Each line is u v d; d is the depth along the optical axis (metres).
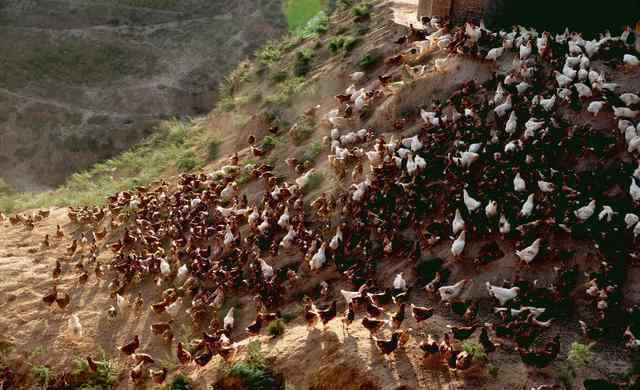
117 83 57.38
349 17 41.00
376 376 17.34
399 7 38.69
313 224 25.45
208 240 26.98
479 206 21.69
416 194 23.27
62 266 28.36
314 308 20.53
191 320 23.56
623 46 26.55
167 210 30.11
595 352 17.41
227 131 38.59
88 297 26.20
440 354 17.36
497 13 31.61
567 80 25.16
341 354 18.41
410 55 31.94
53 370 23.02
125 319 24.64
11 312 25.66
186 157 37.78
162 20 63.69
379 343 17.72
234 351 20.11
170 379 20.62
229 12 65.00
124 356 22.98
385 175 24.84
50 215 33.81
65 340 24.09
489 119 25.83
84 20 62.44
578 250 20.25
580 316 18.75
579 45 27.05
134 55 59.97
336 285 22.39
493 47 28.81
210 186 30.28
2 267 28.17
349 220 24.58
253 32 62.69
